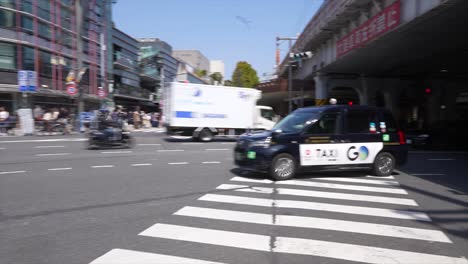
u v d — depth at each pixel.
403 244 3.97
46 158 11.19
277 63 25.22
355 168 8.22
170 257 3.52
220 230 4.35
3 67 25.22
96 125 14.74
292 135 7.76
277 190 6.69
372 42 16.53
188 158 11.58
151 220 4.73
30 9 27.00
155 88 65.19
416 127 17.98
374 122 8.45
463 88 31.69
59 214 4.99
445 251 3.79
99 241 3.95
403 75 29.83
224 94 18.70
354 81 29.27
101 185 7.04
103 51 37.19
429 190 6.91
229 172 8.79
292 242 3.98
